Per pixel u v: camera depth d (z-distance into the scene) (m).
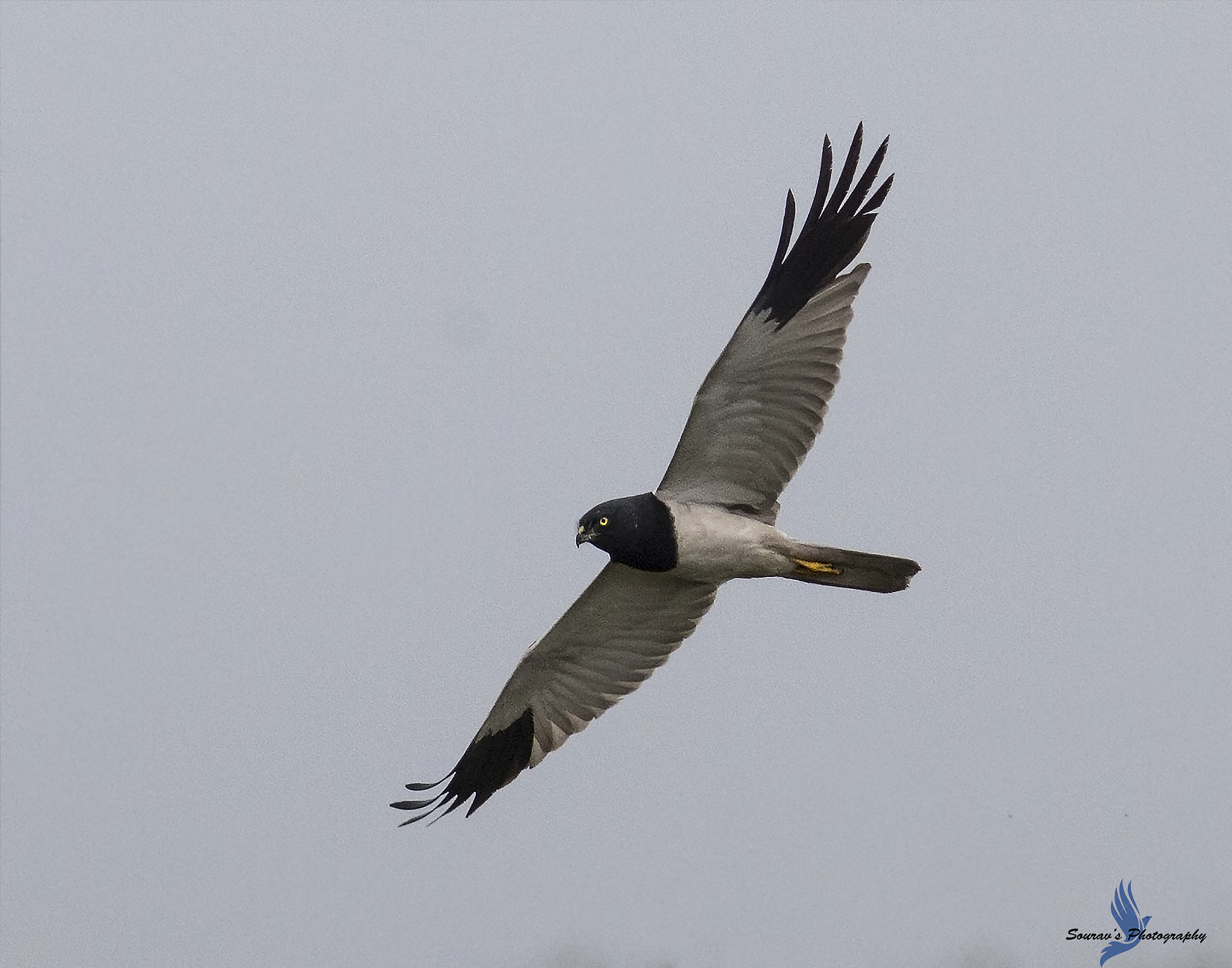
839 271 14.33
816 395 14.35
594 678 16.30
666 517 14.61
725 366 14.18
